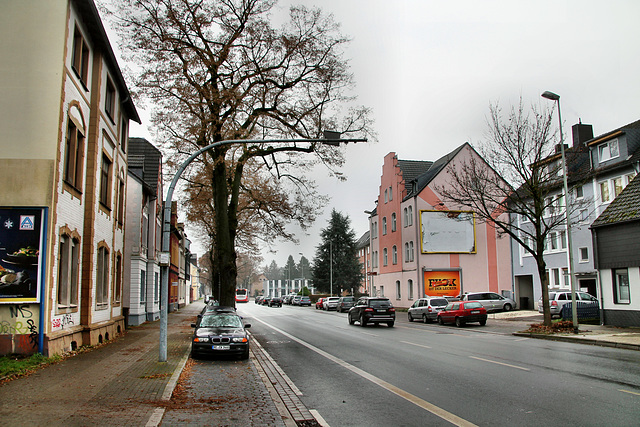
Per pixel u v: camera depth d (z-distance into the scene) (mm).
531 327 22484
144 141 35406
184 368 12297
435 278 44125
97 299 17859
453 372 11500
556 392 8945
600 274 24141
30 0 13430
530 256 40188
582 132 36938
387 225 53125
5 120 13008
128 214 28125
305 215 28391
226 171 24812
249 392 9375
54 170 13000
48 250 12742
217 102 20109
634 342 16531
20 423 6609
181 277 61500
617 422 6836
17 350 12250
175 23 19969
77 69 14906
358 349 16875
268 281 174000
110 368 11594
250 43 21344
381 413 7680
